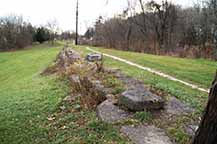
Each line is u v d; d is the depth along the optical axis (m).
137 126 5.57
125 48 31.84
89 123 6.00
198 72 11.57
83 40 50.44
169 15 33.41
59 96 8.68
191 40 30.94
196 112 6.24
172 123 5.68
